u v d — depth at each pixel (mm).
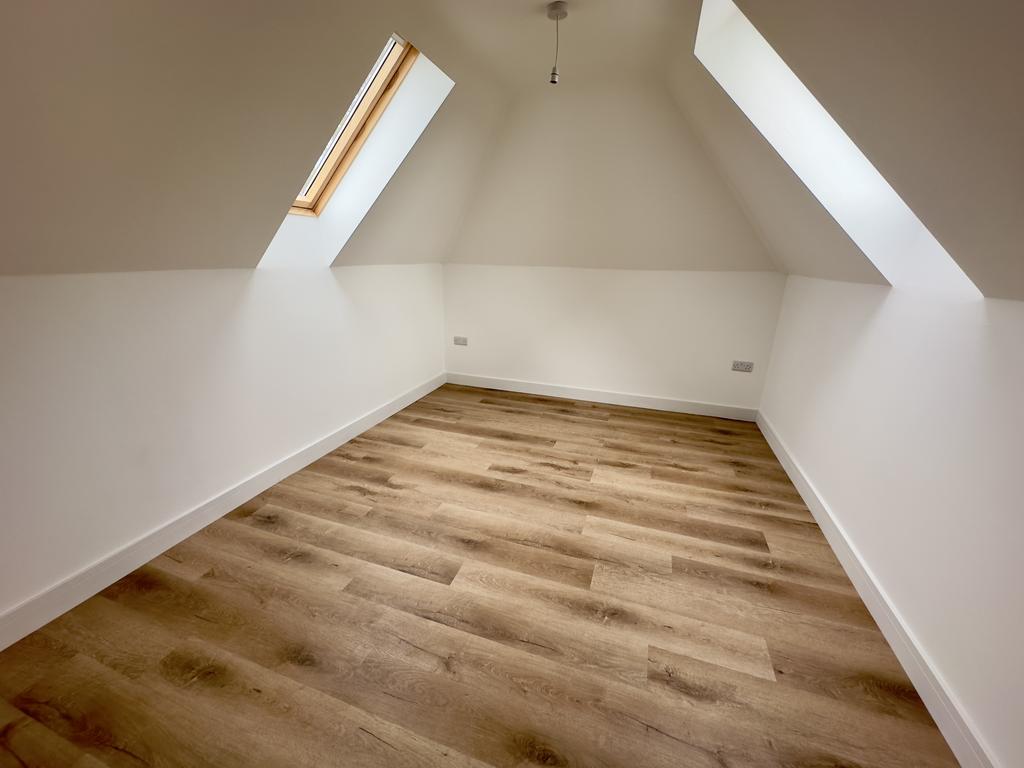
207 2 1094
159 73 1155
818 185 1776
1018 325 1154
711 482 2600
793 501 2426
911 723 1299
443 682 1383
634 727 1267
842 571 1903
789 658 1489
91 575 1654
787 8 1060
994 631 1124
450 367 4379
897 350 1725
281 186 1851
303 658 1448
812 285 2707
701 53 1691
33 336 1421
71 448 1562
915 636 1434
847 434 2053
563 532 2113
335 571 1832
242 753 1180
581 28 1812
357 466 2705
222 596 1689
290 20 1295
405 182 2555
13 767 1139
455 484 2518
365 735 1229
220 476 2166
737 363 3502
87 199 1310
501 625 1591
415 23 1674
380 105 2271
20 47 910
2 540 1415
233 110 1409
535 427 3354
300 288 2500
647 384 3799
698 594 1754
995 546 1145
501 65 2146
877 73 998
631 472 2695
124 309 1667
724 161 2344
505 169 2979
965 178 1021
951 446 1358
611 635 1561
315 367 2697
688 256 3260
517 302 3955
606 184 2855
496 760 1178
